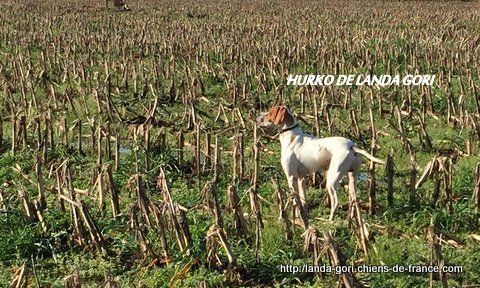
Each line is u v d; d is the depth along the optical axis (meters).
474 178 9.52
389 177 9.23
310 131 13.21
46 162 11.06
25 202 8.39
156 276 7.31
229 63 20.05
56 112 14.06
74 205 7.96
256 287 7.22
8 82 15.80
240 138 10.23
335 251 6.70
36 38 23.38
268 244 8.05
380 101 14.39
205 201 8.51
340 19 33.69
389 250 7.85
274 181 8.42
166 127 13.41
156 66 17.17
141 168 10.89
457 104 15.20
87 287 7.18
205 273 7.39
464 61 18.66
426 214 8.84
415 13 37.22
